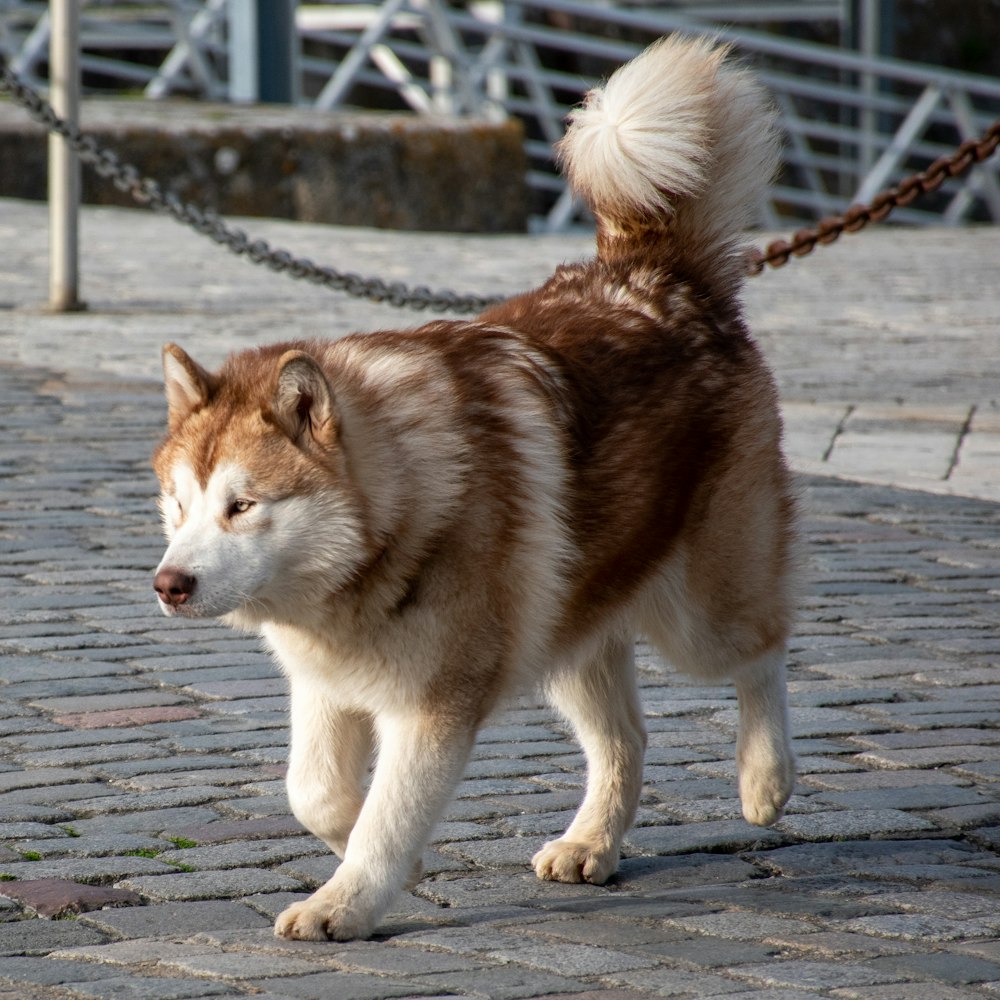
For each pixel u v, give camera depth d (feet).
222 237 49.16
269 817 27.45
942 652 38.22
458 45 161.38
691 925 23.03
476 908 24.31
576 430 26.37
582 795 29.27
